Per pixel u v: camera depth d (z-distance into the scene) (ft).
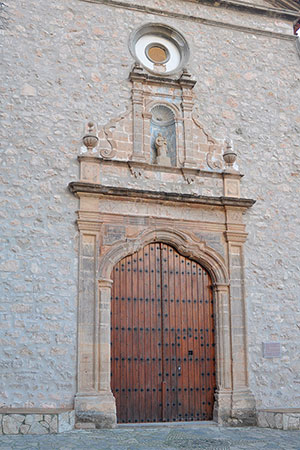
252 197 40.88
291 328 39.24
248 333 38.14
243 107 42.75
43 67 38.34
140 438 30.60
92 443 28.84
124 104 39.63
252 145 42.09
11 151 36.06
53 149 36.96
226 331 37.68
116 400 35.12
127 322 36.55
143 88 40.34
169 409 36.09
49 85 38.14
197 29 43.47
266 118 43.11
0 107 36.65
